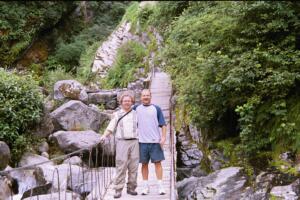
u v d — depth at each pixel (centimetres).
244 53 805
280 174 716
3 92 874
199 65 848
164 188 672
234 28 904
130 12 1739
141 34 1614
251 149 793
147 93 625
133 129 607
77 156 903
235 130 918
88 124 1077
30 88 923
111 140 923
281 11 827
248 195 695
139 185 698
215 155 890
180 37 1062
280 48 828
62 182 721
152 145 623
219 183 752
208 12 1131
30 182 763
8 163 802
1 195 677
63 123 1041
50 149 935
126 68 1470
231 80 761
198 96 885
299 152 732
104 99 1284
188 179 826
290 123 743
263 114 798
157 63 1370
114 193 651
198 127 955
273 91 780
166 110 1164
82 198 672
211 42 930
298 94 812
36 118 898
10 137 838
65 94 1191
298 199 647
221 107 879
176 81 1009
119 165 609
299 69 772
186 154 971
